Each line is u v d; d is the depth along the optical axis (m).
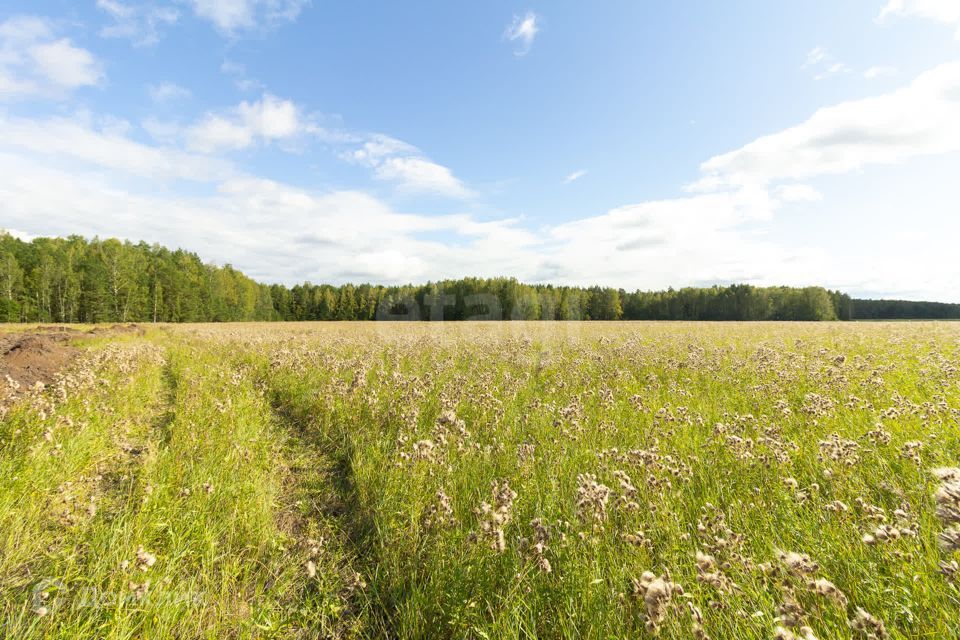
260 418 6.97
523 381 8.65
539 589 2.61
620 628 2.24
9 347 9.97
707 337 19.67
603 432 5.34
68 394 6.55
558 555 2.84
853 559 2.48
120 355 10.56
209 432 5.77
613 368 9.85
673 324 40.34
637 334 20.80
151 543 3.27
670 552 2.75
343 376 9.29
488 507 2.90
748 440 4.12
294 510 4.29
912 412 4.73
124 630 2.29
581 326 34.84
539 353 13.95
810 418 5.22
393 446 5.36
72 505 3.60
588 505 2.97
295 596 2.98
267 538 3.53
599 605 2.38
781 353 11.02
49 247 70.25
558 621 2.42
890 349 11.63
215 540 3.38
